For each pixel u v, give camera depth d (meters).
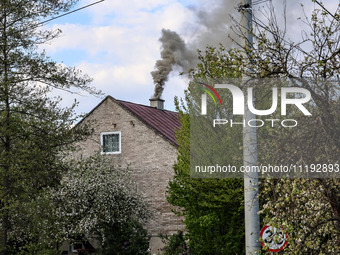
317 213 8.65
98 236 24.97
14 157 15.76
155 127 27.53
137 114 27.89
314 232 8.66
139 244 23.58
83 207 23.28
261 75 8.73
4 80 16.19
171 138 27.50
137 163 27.38
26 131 16.53
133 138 27.69
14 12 16.61
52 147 16.95
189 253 19.11
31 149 16.41
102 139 28.44
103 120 28.48
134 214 24.44
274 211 8.35
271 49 8.73
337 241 8.62
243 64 9.06
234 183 14.57
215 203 14.92
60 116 16.95
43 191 17.36
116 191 24.03
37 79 16.89
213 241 15.47
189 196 15.79
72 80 16.95
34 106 16.52
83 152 28.47
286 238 8.60
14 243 20.61
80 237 24.66
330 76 8.52
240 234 14.92
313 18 8.59
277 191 8.19
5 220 16.23
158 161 26.86
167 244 22.25
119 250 23.56
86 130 17.55
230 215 15.11
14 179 16.05
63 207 23.00
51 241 19.31
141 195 25.38
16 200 15.89
